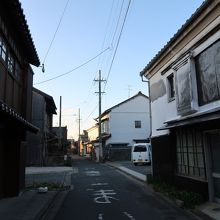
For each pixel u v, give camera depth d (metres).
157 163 16.72
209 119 9.76
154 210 10.79
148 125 48.44
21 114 14.62
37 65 15.98
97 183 18.83
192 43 12.15
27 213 9.80
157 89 16.72
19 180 13.44
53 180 19.78
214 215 9.14
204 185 11.31
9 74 12.05
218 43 10.46
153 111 17.47
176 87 13.45
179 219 9.45
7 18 10.80
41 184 17.09
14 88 13.23
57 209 11.21
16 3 9.69
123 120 48.03
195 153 12.33
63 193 15.02
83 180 20.59
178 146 14.21
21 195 13.48
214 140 11.13
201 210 9.89
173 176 14.40
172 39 13.19
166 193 13.29
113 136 47.41
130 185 17.72
